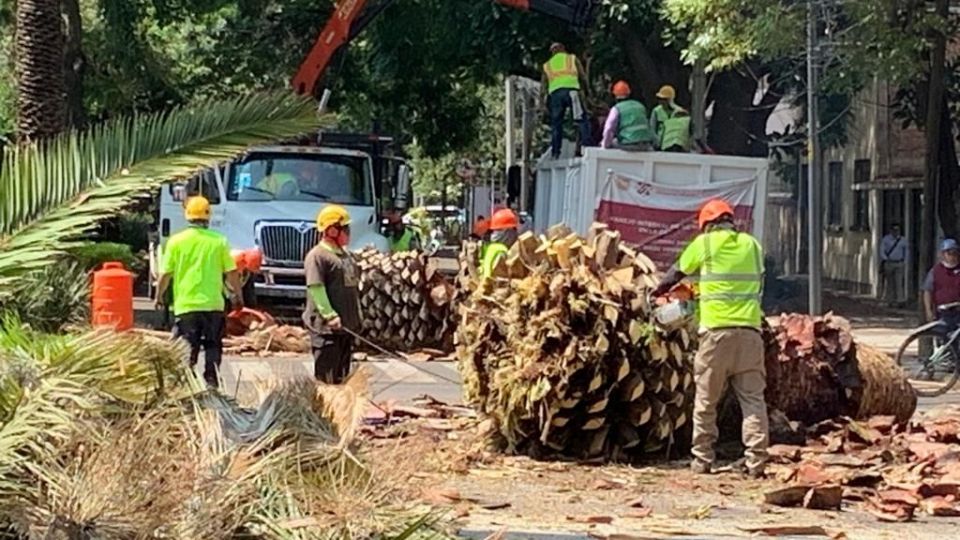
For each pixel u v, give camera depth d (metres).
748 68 32.19
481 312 14.04
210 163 7.34
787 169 42.41
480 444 13.98
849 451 14.08
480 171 58.03
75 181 7.18
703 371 13.14
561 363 13.38
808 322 15.28
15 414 6.51
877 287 44.22
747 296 13.08
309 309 15.08
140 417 7.06
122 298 14.91
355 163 28.17
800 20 25.27
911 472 12.87
